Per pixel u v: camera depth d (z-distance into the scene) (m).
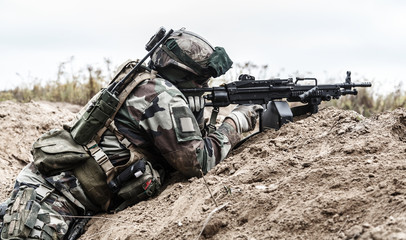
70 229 3.47
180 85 3.74
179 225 2.97
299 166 3.19
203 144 3.52
